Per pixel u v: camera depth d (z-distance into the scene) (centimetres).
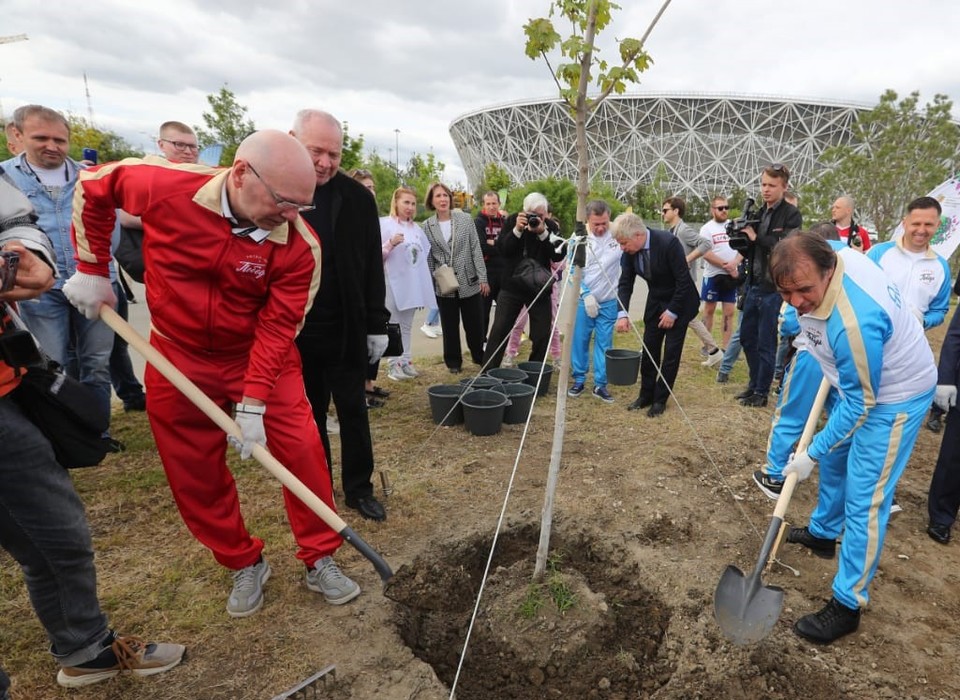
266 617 238
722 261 655
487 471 378
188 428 216
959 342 301
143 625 232
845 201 599
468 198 1406
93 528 300
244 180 173
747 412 504
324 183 267
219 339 210
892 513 341
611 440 438
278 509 323
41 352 167
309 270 206
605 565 292
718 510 341
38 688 200
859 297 212
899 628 245
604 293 514
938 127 1388
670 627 242
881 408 225
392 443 423
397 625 237
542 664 224
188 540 292
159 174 185
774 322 495
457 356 604
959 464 302
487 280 646
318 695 199
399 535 301
